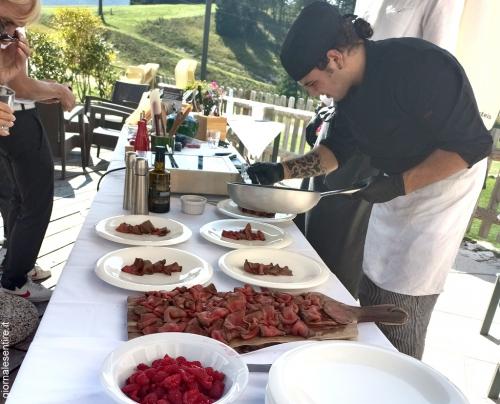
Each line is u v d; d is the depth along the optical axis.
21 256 2.13
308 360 0.75
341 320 0.95
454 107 1.18
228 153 2.37
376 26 1.84
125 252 1.17
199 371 0.71
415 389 0.74
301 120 5.33
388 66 1.23
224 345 0.79
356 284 2.17
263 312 0.92
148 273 1.09
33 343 0.82
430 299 1.49
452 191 1.40
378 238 1.54
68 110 2.07
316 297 1.02
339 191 1.31
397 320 0.98
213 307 0.92
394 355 0.79
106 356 0.77
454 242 1.45
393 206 1.49
